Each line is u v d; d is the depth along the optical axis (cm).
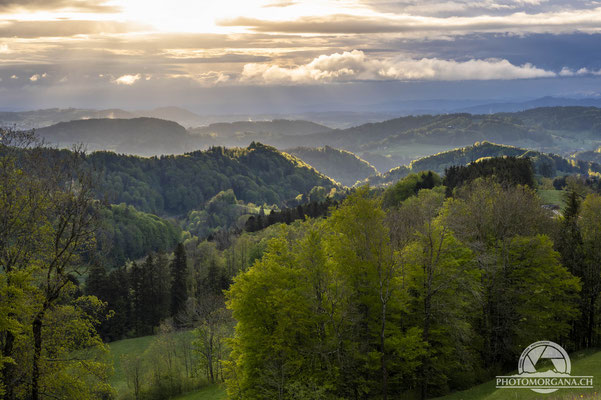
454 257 3681
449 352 3219
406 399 3266
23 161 2627
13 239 2552
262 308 2950
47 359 2552
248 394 2916
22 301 2344
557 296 3984
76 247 2753
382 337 2877
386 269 2900
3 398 2361
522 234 4534
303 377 2855
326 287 2953
